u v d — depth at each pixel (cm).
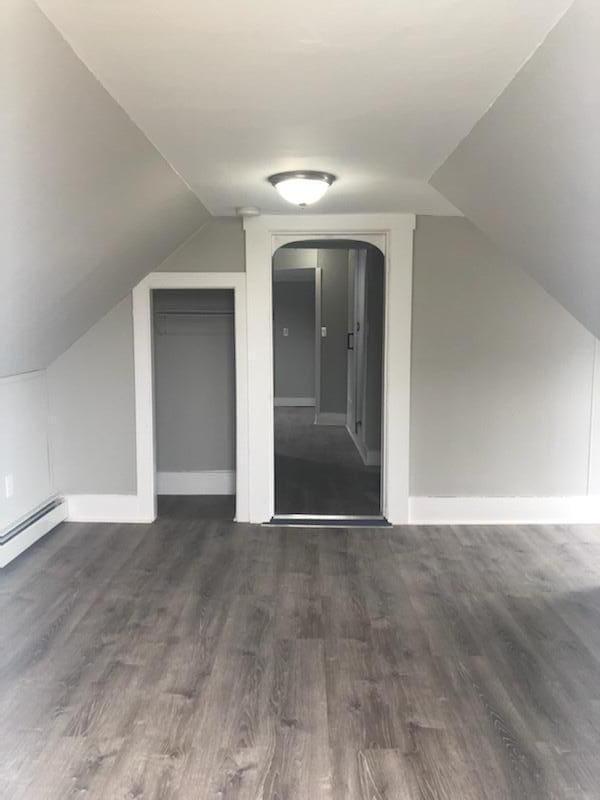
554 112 182
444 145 252
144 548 382
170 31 157
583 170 194
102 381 423
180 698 230
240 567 353
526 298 412
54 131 184
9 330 305
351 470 580
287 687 237
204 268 414
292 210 390
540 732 212
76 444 429
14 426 377
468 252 409
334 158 271
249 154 263
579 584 331
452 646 268
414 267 410
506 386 420
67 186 218
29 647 265
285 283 969
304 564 358
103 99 194
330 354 804
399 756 200
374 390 594
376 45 165
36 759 198
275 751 202
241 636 275
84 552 375
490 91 195
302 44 165
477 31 158
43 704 226
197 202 358
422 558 368
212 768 194
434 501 428
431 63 176
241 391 425
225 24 153
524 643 271
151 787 186
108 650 263
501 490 428
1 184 185
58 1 141
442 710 223
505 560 364
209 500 486
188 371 495
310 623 288
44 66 158
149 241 352
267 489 429
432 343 416
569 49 156
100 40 160
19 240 224
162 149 255
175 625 285
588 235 228
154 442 436
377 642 271
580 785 187
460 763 196
